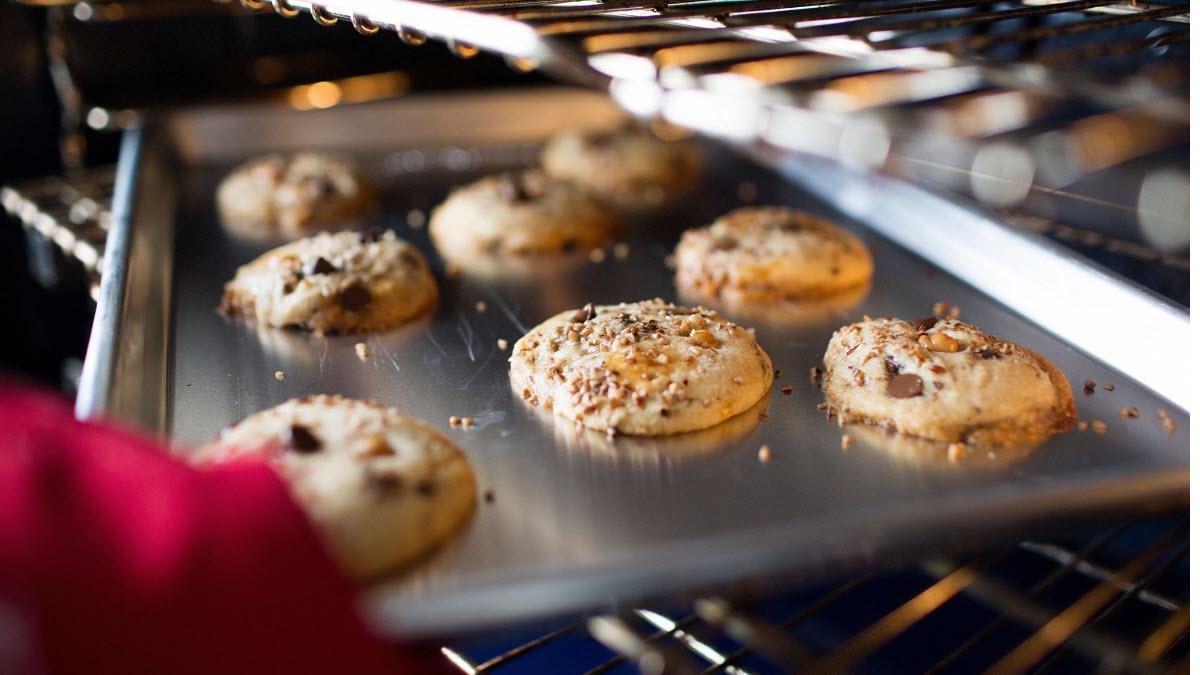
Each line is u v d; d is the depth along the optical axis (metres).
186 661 0.27
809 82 0.76
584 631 0.44
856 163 0.63
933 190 0.57
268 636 0.28
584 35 0.56
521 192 0.60
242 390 0.46
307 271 0.51
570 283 0.55
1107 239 0.55
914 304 0.52
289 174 0.64
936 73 0.76
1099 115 0.75
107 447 0.31
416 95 0.75
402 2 0.40
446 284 0.55
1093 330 0.47
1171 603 0.42
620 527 0.39
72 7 0.69
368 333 0.50
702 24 0.42
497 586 0.37
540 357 0.46
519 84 0.82
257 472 0.31
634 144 0.68
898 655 0.46
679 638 0.42
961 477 0.41
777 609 0.49
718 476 0.41
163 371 0.47
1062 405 0.43
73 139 0.72
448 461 0.40
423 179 0.69
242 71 0.75
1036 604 0.43
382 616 0.36
